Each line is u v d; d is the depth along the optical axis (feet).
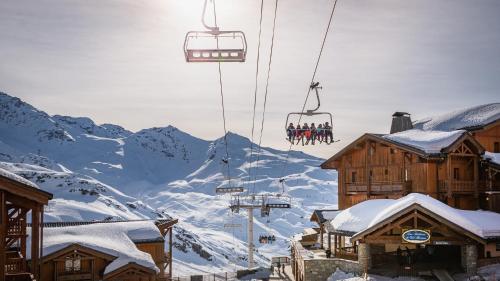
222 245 575.79
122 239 158.40
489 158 161.58
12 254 97.19
